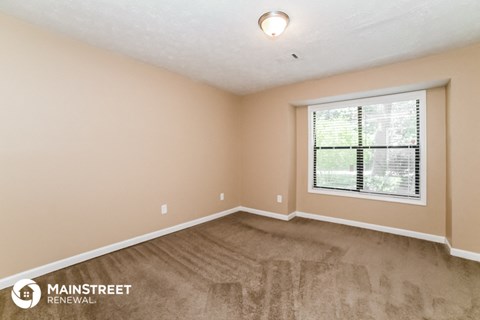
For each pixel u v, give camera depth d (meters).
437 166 2.95
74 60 2.34
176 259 2.48
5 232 1.96
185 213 3.52
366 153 3.52
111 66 2.63
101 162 2.56
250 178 4.45
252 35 2.26
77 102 2.37
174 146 3.34
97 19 2.00
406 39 2.32
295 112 4.16
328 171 3.90
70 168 2.33
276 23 1.91
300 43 2.41
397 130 3.25
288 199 3.96
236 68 3.12
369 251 2.68
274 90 4.04
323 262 2.41
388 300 1.78
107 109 2.61
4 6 1.83
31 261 2.10
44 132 2.16
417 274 2.16
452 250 2.54
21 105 2.03
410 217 3.14
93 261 2.43
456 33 2.20
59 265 2.26
